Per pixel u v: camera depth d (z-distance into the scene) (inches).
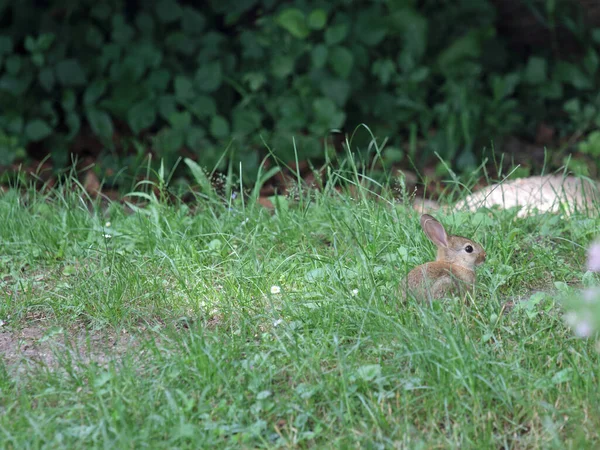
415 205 478.3
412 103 655.8
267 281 370.9
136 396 285.0
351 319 328.2
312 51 621.6
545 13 741.3
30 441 262.7
